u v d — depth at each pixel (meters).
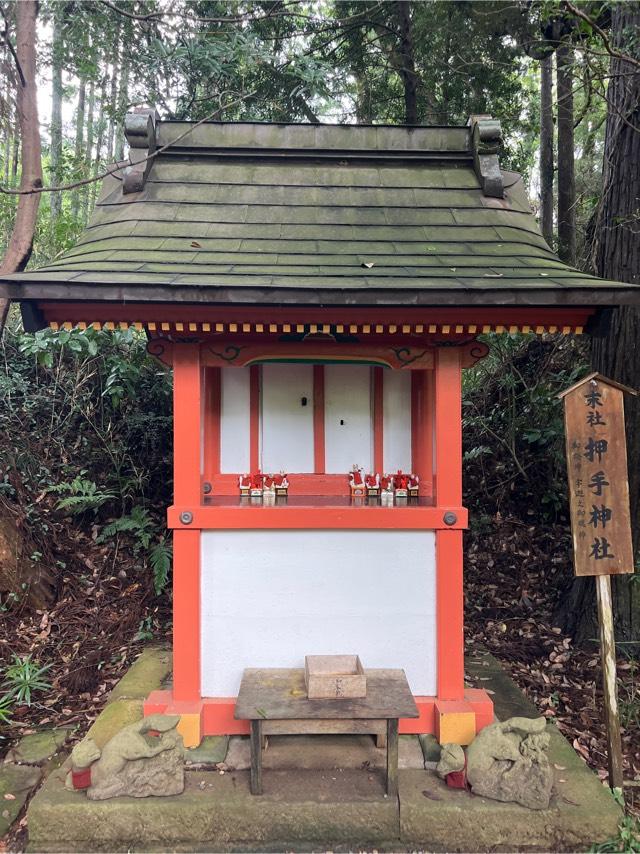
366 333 3.08
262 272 2.83
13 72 3.88
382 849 2.64
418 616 3.20
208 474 3.56
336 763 2.96
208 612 3.17
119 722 3.29
